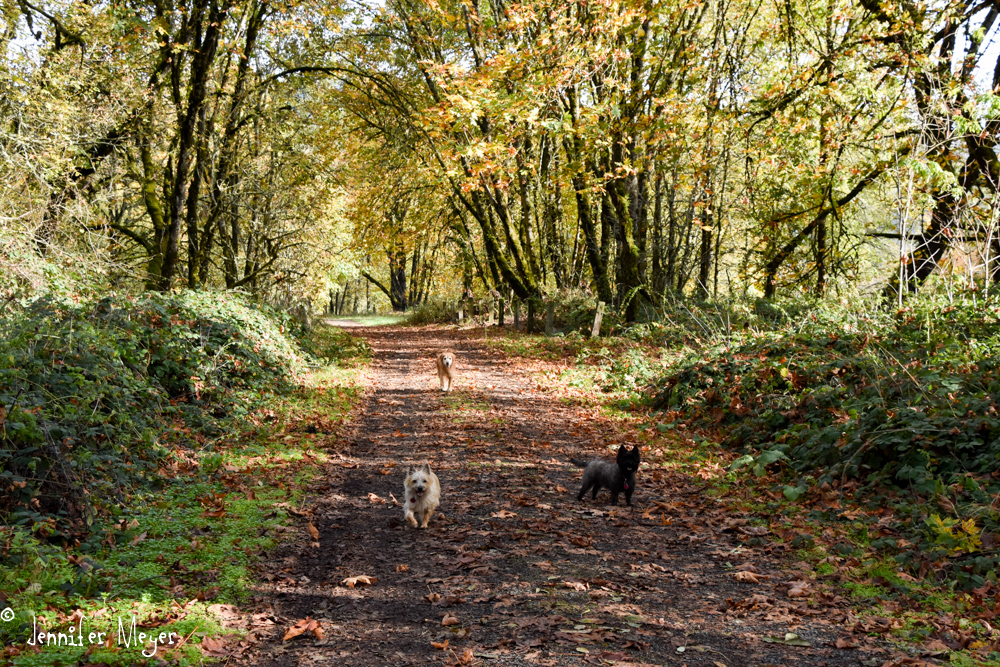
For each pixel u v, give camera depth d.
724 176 23.95
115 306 12.93
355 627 5.21
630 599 5.79
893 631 5.13
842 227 23.98
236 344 15.42
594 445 12.01
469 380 20.06
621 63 21.88
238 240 29.59
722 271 35.06
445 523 7.85
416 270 63.72
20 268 12.29
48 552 5.93
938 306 13.84
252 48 22.80
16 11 18.50
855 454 8.73
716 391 13.43
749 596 5.87
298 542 7.08
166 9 20.39
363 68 26.53
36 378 8.58
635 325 24.02
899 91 18.62
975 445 8.10
